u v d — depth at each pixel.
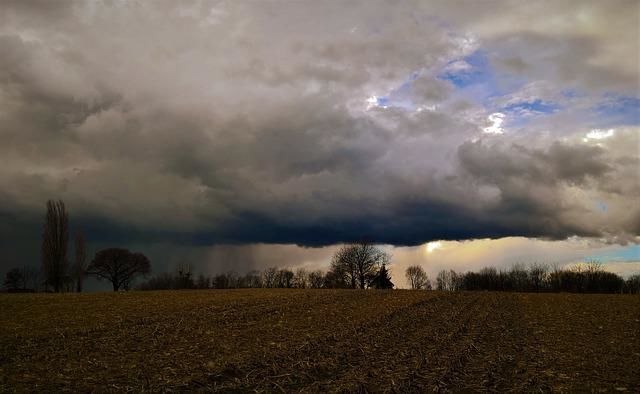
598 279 104.62
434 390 14.91
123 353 19.88
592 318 35.16
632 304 46.75
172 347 21.22
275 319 30.98
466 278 126.81
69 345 21.64
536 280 117.00
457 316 35.28
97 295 54.34
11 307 38.84
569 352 21.41
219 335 24.50
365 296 51.03
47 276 84.25
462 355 20.06
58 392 14.06
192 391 14.47
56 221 85.44
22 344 21.83
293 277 140.12
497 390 15.21
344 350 20.66
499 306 44.41
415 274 159.75
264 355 19.33
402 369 17.39
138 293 58.81
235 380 15.69
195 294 55.41
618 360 19.66
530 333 27.44
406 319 32.38
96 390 14.29
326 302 43.16
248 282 136.62
